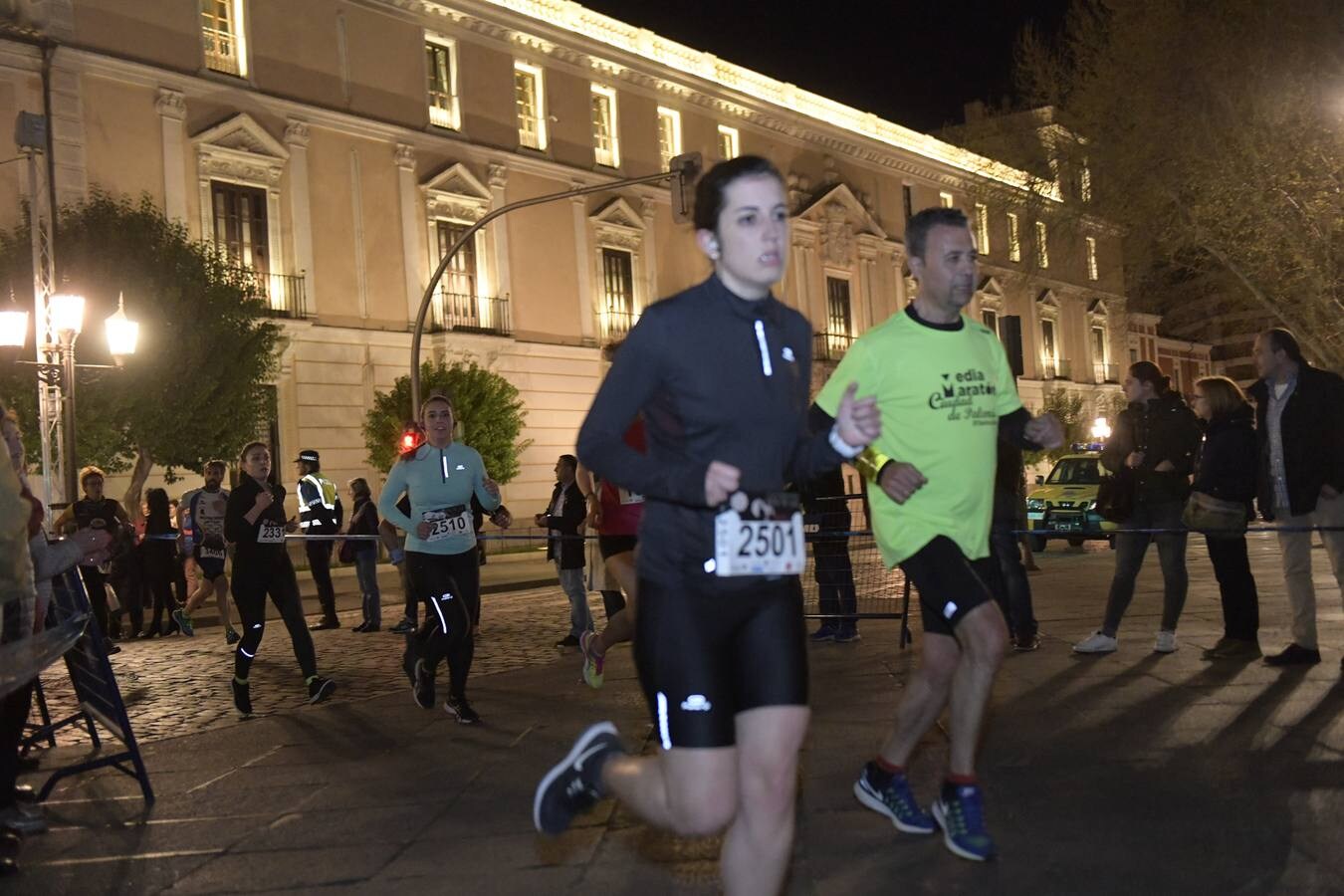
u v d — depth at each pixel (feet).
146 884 14.53
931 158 163.53
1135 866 12.81
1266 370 24.57
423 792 18.19
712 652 9.36
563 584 36.55
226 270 79.51
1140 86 76.89
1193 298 92.53
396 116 100.99
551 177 113.70
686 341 9.38
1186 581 26.84
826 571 31.94
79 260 72.02
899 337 13.57
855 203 148.97
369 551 46.34
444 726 23.52
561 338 113.50
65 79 79.36
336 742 22.63
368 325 97.76
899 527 13.69
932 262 13.56
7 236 72.84
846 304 148.87
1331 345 81.41
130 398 71.51
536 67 113.39
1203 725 19.25
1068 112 83.41
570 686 27.61
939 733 19.89
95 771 21.35
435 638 24.17
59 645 15.66
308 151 94.22
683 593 9.39
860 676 25.98
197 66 87.51
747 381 9.48
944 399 13.43
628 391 9.41
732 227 9.42
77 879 14.92
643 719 23.07
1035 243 88.94
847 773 17.46
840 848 13.96
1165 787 15.76
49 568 18.57
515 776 18.93
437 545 23.82
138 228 75.46
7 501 16.56
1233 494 25.62
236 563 26.63
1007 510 28.45
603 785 10.16
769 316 9.77
